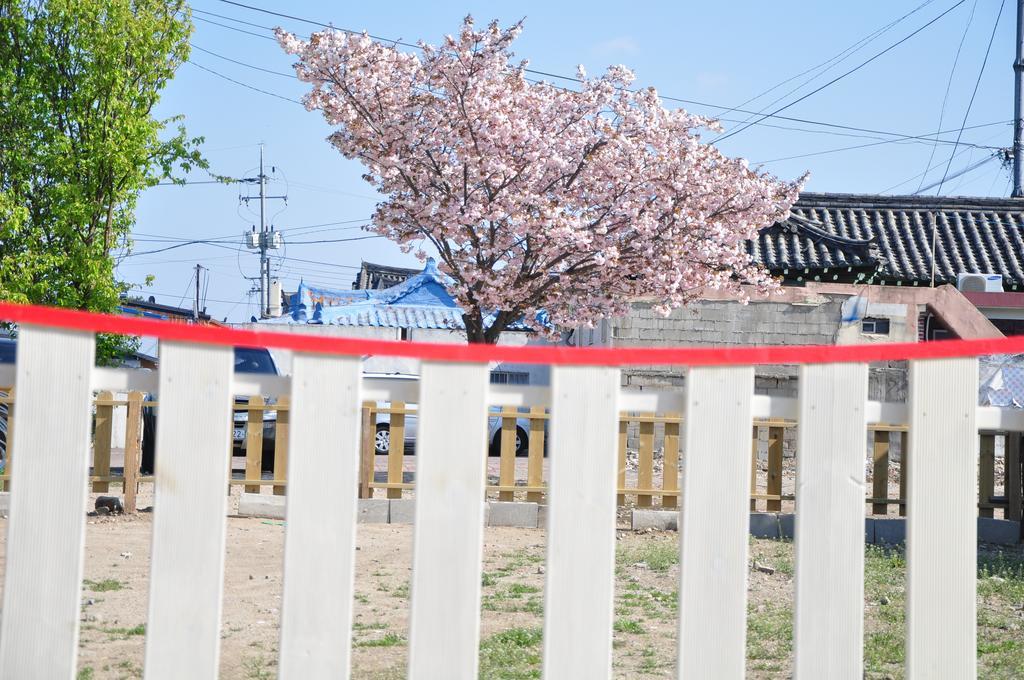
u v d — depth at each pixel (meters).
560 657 2.78
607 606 2.80
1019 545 9.62
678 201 12.46
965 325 17.89
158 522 2.70
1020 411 2.96
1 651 2.62
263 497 10.12
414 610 2.74
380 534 9.34
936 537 2.92
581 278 12.52
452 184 12.24
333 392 2.78
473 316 12.53
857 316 18.03
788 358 2.89
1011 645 5.44
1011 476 9.83
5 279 13.04
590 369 2.85
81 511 2.69
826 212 21.42
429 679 2.73
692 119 12.82
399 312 24.69
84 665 4.73
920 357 2.94
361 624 5.80
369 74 11.76
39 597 2.65
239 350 13.06
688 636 2.81
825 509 2.88
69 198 13.23
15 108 13.04
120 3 13.20
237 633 5.51
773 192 12.70
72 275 13.38
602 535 2.81
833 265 18.38
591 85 12.48
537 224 11.70
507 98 12.01
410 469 14.94
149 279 14.16
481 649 5.14
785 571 7.64
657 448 18.16
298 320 24.48
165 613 2.69
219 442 2.75
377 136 12.12
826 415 2.90
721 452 2.86
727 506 2.85
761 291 13.27
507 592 6.75
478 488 2.78
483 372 2.81
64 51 13.32
